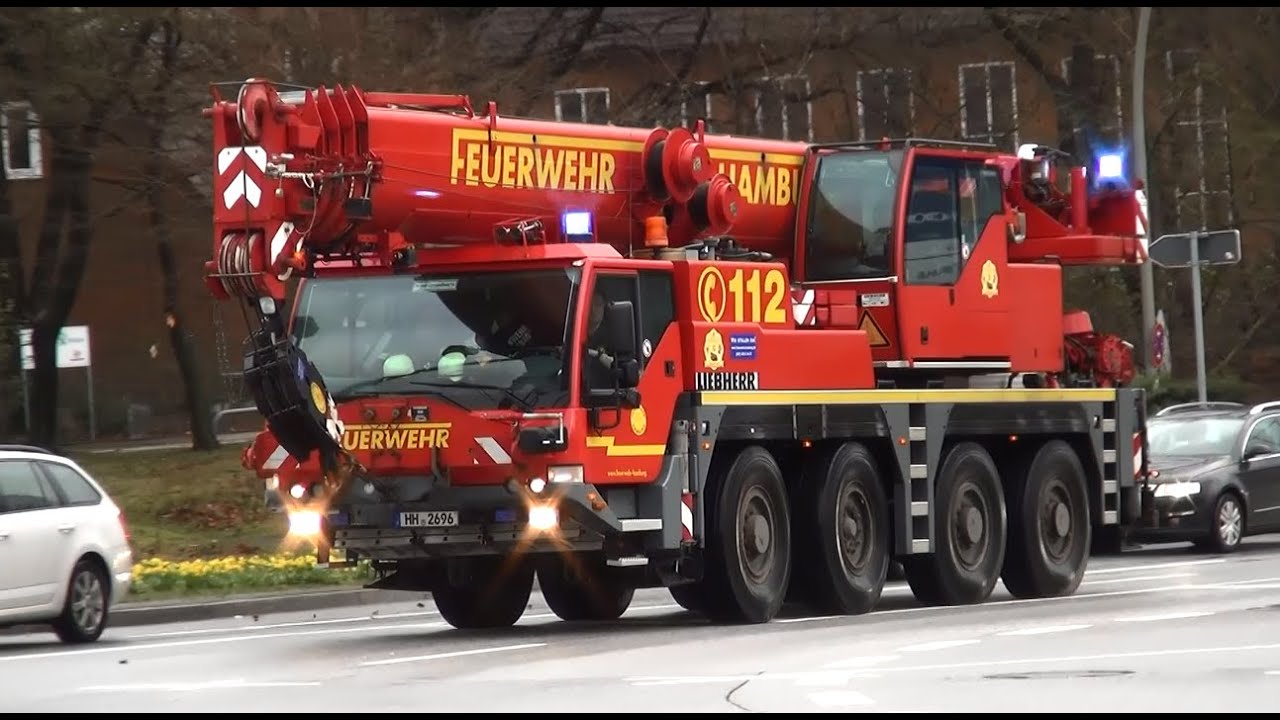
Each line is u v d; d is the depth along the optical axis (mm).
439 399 24312
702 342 25734
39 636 29766
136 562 37156
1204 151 64625
